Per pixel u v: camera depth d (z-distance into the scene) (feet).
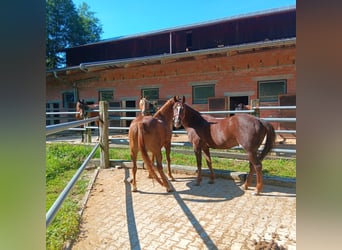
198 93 30.99
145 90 34.19
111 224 8.49
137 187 12.49
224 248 6.91
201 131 12.40
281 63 26.21
